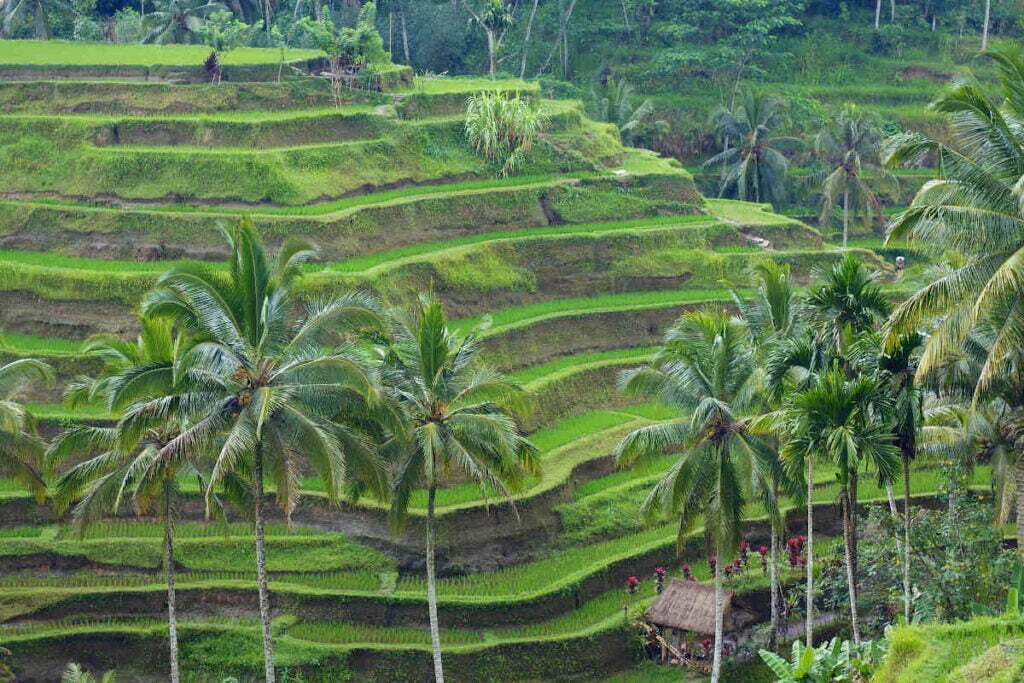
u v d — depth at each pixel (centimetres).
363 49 7994
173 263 6444
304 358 3750
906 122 11056
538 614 4912
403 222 7006
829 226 9844
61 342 6012
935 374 4144
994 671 2478
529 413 4166
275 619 4784
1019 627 2805
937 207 3600
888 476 4072
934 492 5797
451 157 7756
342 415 4000
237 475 4303
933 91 11325
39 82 7625
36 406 5684
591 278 7194
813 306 4538
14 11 9619
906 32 11938
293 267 3844
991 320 3750
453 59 11462
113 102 7562
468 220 7262
